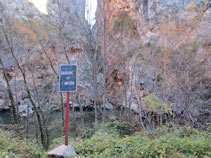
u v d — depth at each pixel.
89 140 4.63
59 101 11.39
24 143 5.73
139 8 17.75
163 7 14.17
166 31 11.48
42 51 11.33
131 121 10.64
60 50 11.35
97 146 4.02
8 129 8.40
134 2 18.69
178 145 3.55
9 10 10.95
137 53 11.88
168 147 3.46
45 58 11.02
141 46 12.18
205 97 8.42
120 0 16.89
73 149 3.93
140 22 17.47
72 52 12.28
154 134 5.07
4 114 16.08
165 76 9.20
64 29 10.41
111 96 15.98
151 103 6.29
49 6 10.95
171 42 10.21
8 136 6.38
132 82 14.09
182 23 11.66
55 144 6.86
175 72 8.59
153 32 14.57
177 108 7.48
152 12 15.46
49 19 10.80
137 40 12.80
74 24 10.83
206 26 10.32
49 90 10.68
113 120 10.88
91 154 3.85
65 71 3.94
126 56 12.20
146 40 14.61
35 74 11.98
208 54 9.18
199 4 12.02
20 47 11.25
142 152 3.41
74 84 3.86
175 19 12.23
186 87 7.45
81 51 12.30
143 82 12.86
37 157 4.81
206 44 9.61
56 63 12.08
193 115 7.26
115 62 11.96
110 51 11.73
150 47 11.62
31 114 12.91
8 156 4.21
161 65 9.93
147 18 16.02
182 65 8.36
